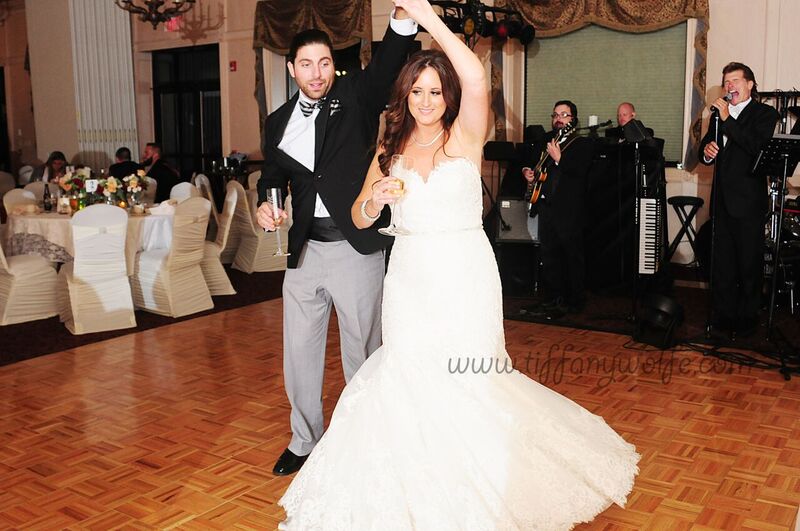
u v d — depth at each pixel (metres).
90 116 11.91
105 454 3.59
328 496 2.45
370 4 9.52
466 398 2.50
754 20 7.12
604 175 6.89
